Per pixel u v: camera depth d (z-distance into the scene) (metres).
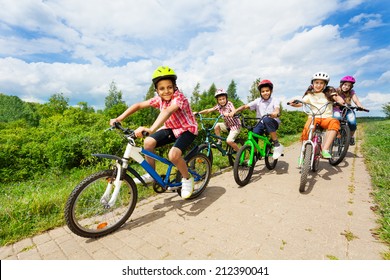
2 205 3.36
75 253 2.27
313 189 3.57
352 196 3.23
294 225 2.55
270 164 4.78
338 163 4.73
